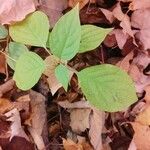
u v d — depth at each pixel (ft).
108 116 1.10
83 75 0.94
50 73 1.02
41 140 1.07
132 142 1.07
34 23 0.99
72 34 0.92
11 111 1.06
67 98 1.12
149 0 1.11
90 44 0.96
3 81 1.12
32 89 1.11
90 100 0.93
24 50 1.05
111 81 0.93
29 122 1.07
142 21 1.12
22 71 0.96
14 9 1.01
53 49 0.95
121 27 1.13
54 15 1.11
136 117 1.08
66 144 1.07
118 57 1.16
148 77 1.11
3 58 1.09
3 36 1.06
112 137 1.09
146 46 1.12
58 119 1.13
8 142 1.04
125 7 1.15
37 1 1.08
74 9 0.91
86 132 1.10
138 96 1.11
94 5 1.16
